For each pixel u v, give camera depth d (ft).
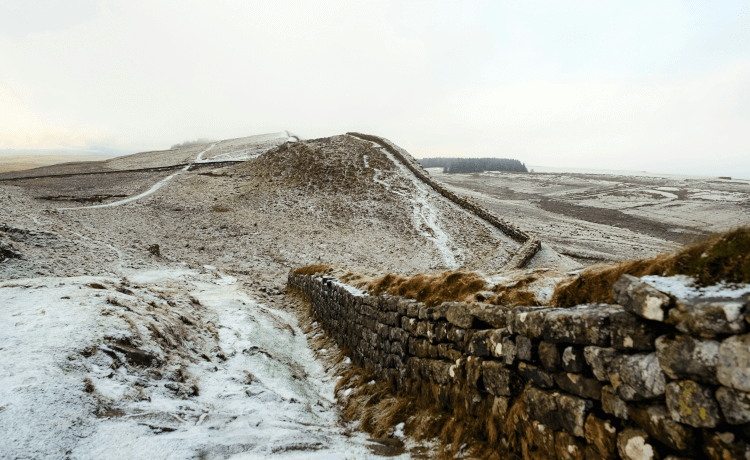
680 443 8.47
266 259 111.86
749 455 7.23
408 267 110.32
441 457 15.65
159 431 15.42
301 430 18.33
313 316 49.11
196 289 61.31
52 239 70.49
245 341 34.83
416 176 217.56
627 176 416.05
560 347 12.27
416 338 22.33
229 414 19.38
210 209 175.63
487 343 15.88
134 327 25.66
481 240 138.62
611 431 10.20
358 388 26.61
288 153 253.85
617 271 13.17
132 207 168.25
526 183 382.83
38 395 15.29
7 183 232.12
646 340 9.53
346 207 178.29
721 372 7.70
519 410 13.66
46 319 23.80
